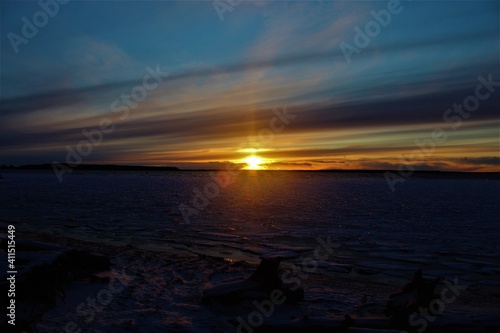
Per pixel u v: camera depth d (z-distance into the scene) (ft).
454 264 37.14
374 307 25.29
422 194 139.44
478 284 31.19
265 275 26.66
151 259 37.50
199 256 39.34
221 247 44.27
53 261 26.50
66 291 26.68
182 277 31.58
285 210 81.71
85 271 30.94
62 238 48.75
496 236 51.62
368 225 60.85
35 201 96.99
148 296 26.63
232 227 58.23
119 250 41.60
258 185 225.35
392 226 59.88
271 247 44.42
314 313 24.00
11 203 91.30
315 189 176.65
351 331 19.66
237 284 26.25
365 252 42.11
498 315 23.68
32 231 53.42
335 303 26.14
